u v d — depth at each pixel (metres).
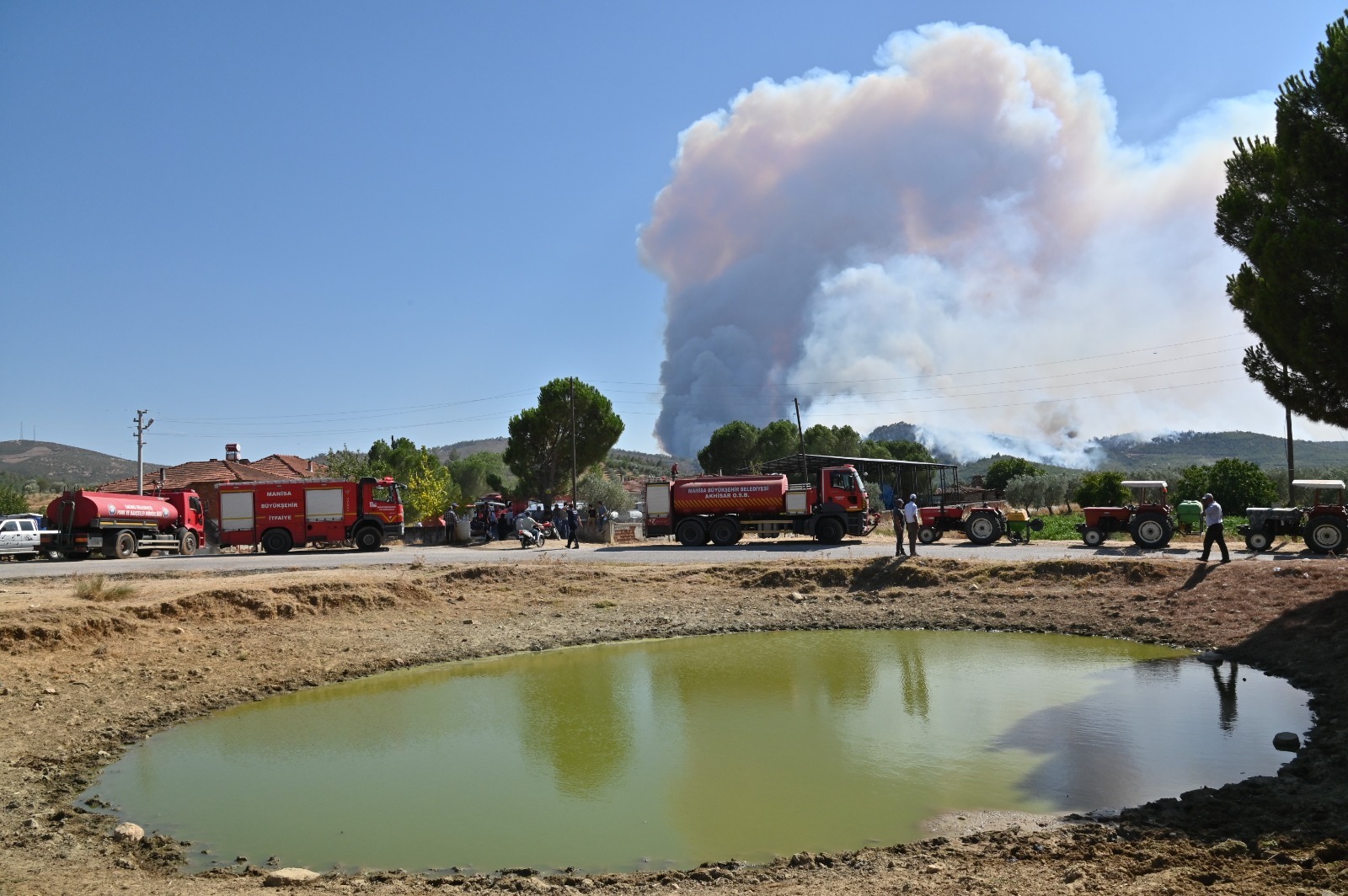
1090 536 27.89
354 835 8.45
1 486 61.09
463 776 10.16
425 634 18.39
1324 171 14.68
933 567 22.31
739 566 23.73
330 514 36.09
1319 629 15.01
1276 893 5.79
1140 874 6.49
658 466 142.00
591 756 10.80
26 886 6.85
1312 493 41.88
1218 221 19.02
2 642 14.58
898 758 10.40
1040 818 8.41
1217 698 12.76
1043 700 12.90
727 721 12.25
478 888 7.04
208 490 53.00
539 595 21.83
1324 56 14.78
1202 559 20.14
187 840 8.35
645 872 7.30
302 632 17.89
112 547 32.53
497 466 83.88
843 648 17.31
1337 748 9.81
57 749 11.11
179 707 13.27
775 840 8.13
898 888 6.42
